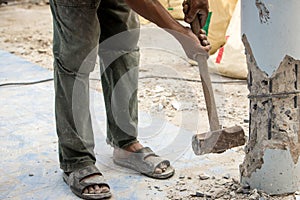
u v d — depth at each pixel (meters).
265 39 2.74
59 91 2.99
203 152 2.78
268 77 2.78
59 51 2.92
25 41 6.84
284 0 2.67
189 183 3.14
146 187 3.11
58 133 3.07
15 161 3.48
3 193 3.08
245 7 2.80
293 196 2.90
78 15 2.78
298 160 2.89
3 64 5.79
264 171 2.90
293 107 2.81
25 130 3.99
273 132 2.84
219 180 3.15
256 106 2.87
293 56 2.74
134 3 2.66
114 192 3.06
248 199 2.90
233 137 2.80
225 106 4.37
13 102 4.60
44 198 3.02
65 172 3.16
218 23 5.47
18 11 8.63
